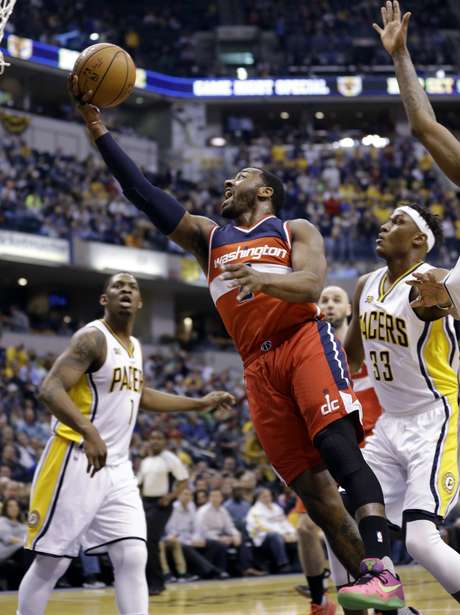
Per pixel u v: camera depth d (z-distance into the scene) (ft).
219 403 17.90
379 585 11.73
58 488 15.75
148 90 92.27
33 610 15.72
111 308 16.80
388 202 90.84
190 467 45.14
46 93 90.94
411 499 14.62
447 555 13.96
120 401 16.44
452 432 15.16
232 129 97.19
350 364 16.85
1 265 73.10
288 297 12.29
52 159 79.61
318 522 13.62
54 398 15.52
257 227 13.73
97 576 33.86
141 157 89.61
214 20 108.37
